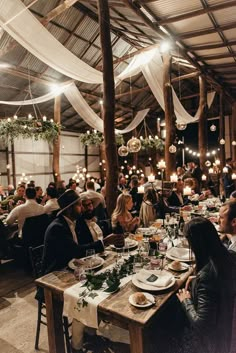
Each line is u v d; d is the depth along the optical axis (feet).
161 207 12.10
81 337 6.51
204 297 4.44
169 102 20.49
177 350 5.00
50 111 36.65
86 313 4.96
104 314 4.90
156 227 9.72
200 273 4.67
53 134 22.66
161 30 16.57
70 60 14.34
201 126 25.79
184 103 45.70
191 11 14.64
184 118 27.45
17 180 34.58
